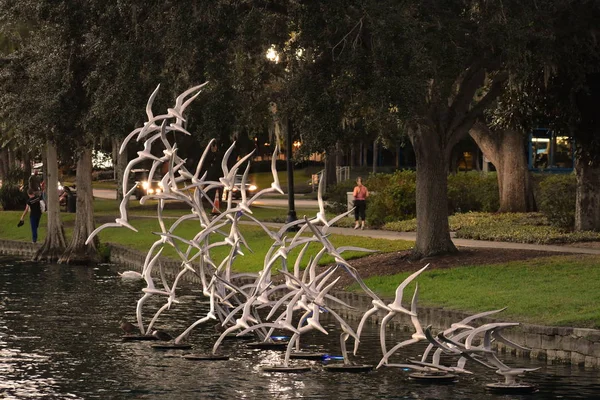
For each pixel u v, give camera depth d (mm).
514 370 16125
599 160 35344
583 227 35656
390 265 28844
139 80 27016
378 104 24641
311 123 25781
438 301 22422
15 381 16672
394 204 45781
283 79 31016
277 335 21703
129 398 15406
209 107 26734
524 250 29109
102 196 80062
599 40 30469
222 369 17781
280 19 27594
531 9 26703
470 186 48719
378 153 97562
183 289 30656
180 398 15375
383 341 17438
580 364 17547
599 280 22656
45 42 30688
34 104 30516
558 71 33375
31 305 26688
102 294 29359
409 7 25766
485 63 28109
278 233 19969
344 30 25062
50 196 43688
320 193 19453
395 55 24203
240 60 28375
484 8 26594
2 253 48844
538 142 58406
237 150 65125
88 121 28062
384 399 15242
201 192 20828
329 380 16734
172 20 26328
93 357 18938
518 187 45469
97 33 27531
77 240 41969
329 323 23359
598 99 34688
